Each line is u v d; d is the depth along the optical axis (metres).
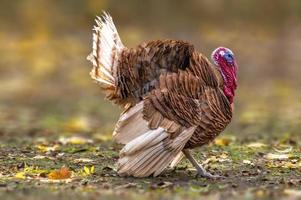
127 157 14.41
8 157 17.53
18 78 39.53
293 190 13.81
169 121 14.30
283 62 43.81
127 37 48.31
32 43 47.12
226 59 15.10
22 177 15.06
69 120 27.20
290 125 26.02
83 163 16.81
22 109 30.69
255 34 50.81
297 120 27.33
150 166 14.30
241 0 55.72
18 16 52.16
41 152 18.38
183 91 14.39
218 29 51.88
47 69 41.53
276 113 29.41
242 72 41.19
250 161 17.06
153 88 14.52
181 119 14.34
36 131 23.95
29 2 53.12
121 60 14.70
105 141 20.89
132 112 14.41
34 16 51.97
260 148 19.20
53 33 49.97
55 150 18.66
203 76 14.59
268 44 48.44
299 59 44.59
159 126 14.27
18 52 45.06
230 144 20.06
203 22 53.50
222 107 14.66
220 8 55.44
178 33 50.47
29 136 22.58
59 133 23.58
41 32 49.62
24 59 43.62
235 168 16.25
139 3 54.06
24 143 20.38
